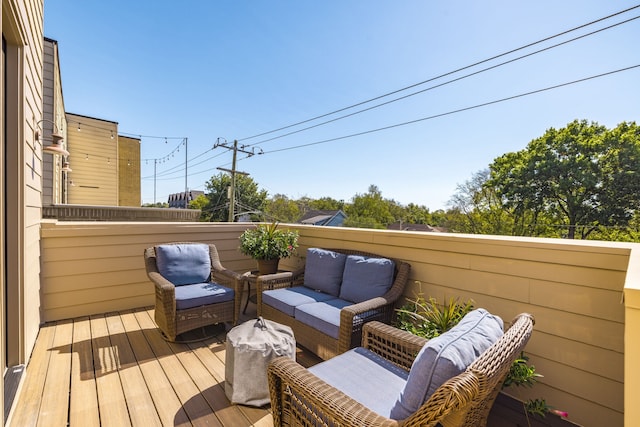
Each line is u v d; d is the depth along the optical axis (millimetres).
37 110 2865
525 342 1054
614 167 16875
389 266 2479
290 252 3428
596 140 17375
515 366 1700
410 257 2562
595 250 1658
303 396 1121
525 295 1920
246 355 1801
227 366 1886
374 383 1370
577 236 17938
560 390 1784
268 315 2740
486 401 1111
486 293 2100
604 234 16859
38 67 2939
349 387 1331
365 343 1771
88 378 2039
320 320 2221
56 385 1951
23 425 1597
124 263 3322
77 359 2281
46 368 2146
